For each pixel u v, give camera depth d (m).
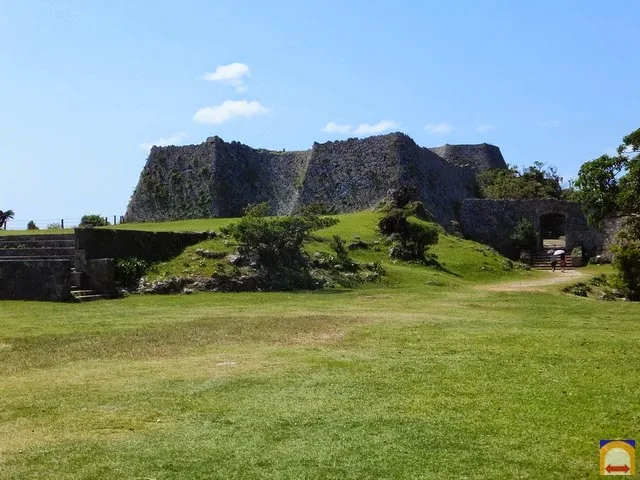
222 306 20.20
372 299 23.23
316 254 32.25
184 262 26.58
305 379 9.93
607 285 36.22
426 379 9.96
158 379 9.98
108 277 22.97
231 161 64.12
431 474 6.41
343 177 61.75
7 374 10.44
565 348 12.50
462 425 7.82
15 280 21.73
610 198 28.48
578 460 6.81
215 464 6.62
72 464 6.65
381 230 41.59
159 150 65.94
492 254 45.97
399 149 60.16
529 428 7.73
